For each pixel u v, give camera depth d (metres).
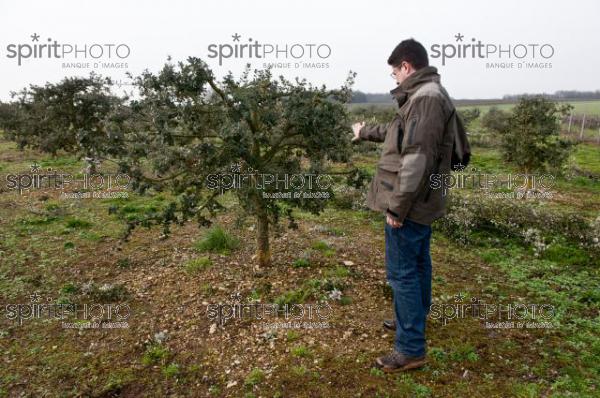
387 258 3.46
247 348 3.86
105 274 5.43
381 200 3.40
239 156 4.38
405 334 3.41
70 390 3.44
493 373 3.50
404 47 3.31
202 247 5.99
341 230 7.09
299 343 3.88
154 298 4.76
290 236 6.61
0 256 5.92
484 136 21.61
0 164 12.70
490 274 5.60
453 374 3.48
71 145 11.70
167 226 4.70
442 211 3.36
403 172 3.02
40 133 12.00
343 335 3.97
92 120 11.20
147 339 4.04
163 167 4.45
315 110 4.32
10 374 3.61
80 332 4.19
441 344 3.89
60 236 6.73
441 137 3.06
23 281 5.25
